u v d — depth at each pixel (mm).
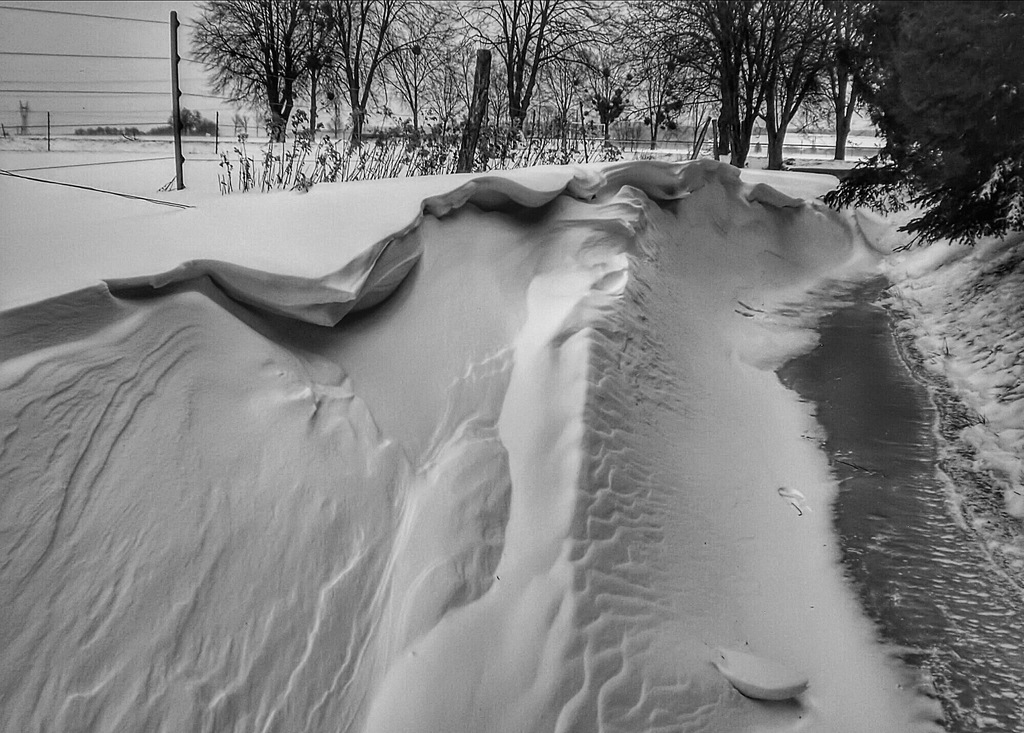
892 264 13758
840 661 4512
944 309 10484
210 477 3342
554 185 7977
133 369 3387
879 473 6531
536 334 6121
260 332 4223
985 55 7648
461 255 6301
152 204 6324
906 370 8984
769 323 10406
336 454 3926
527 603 3967
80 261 3836
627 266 7660
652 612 4410
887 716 4125
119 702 2615
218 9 25500
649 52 23859
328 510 3660
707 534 5395
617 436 5562
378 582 3627
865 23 10633
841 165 27750
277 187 8523
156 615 2854
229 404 3658
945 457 6730
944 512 5902
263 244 4699
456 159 10430
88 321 3361
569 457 5004
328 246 4848
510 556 4258
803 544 5590
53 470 2891
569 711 3590
